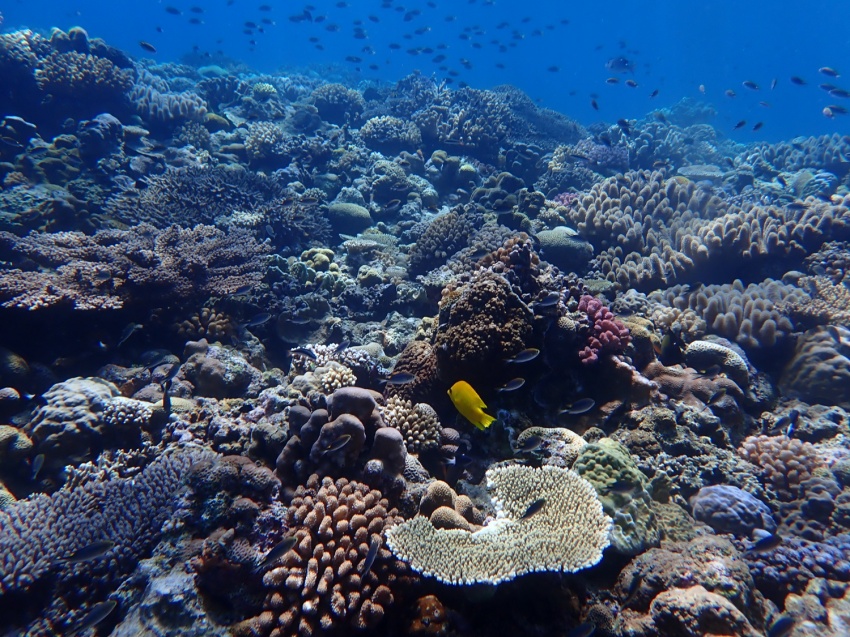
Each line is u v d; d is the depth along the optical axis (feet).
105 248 5.55
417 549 3.01
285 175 9.72
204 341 5.17
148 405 4.39
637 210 8.16
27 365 4.75
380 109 14.24
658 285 6.74
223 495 3.31
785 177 11.27
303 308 6.03
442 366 4.35
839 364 5.03
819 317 5.48
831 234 6.65
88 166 8.21
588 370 4.67
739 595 3.01
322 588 2.87
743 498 3.81
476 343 4.17
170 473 3.68
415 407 4.12
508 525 3.32
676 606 2.94
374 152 11.49
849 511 3.82
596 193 8.73
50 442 4.03
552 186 11.06
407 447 3.93
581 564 2.98
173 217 7.29
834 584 3.29
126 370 5.02
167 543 3.24
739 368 4.94
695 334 5.53
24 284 4.83
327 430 3.39
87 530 3.41
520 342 4.24
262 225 7.65
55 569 3.27
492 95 14.16
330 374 4.50
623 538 3.36
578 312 4.76
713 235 6.61
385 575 3.01
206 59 25.84
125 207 7.26
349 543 3.03
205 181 8.05
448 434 4.07
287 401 4.30
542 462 3.96
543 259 7.16
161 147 9.52
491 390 4.31
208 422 4.29
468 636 2.98
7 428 4.06
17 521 3.43
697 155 15.57
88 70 9.53
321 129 12.71
